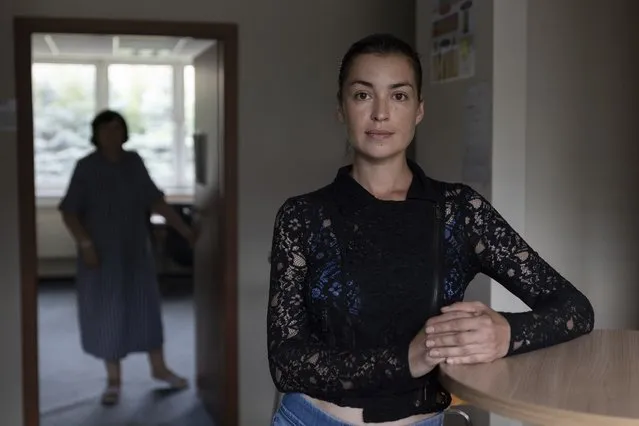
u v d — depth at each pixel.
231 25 4.18
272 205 4.28
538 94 3.20
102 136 4.98
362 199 1.55
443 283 1.54
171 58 9.71
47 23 4.03
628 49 3.25
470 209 1.57
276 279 1.56
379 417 1.51
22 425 4.12
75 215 5.01
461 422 3.19
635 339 1.63
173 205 8.90
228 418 4.34
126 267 5.15
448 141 3.43
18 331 4.09
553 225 3.25
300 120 4.27
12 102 4.00
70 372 5.74
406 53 1.55
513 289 1.61
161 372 5.38
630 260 3.30
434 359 1.44
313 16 4.25
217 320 4.48
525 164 3.11
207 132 4.64
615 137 3.26
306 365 1.47
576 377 1.39
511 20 3.01
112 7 4.08
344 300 1.51
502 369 1.43
